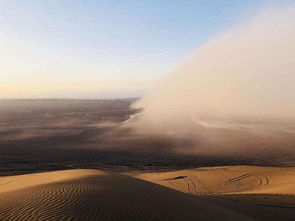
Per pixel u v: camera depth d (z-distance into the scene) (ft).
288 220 44.91
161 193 43.57
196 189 88.22
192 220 33.86
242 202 55.72
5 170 130.41
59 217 28.94
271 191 73.72
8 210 30.68
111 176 52.29
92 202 33.83
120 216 31.01
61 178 52.90
